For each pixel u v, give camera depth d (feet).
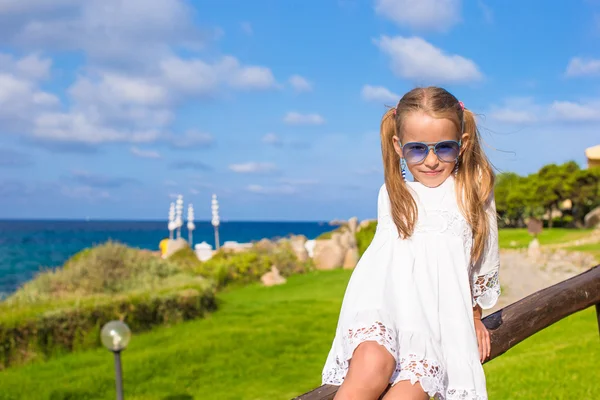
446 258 8.41
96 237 341.21
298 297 68.08
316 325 49.88
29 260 161.48
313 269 87.15
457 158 8.75
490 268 9.11
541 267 74.23
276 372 36.86
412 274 8.20
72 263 61.67
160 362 39.52
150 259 66.23
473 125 8.93
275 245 89.45
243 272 78.18
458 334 8.07
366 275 8.14
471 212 8.72
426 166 8.57
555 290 11.12
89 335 45.52
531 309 10.20
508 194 200.34
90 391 34.22
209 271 75.41
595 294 11.89
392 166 8.87
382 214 8.86
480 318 9.21
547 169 191.31
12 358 41.32
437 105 8.40
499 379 27.20
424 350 7.58
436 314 8.04
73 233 422.41
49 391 34.32
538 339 36.63
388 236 8.56
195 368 38.11
